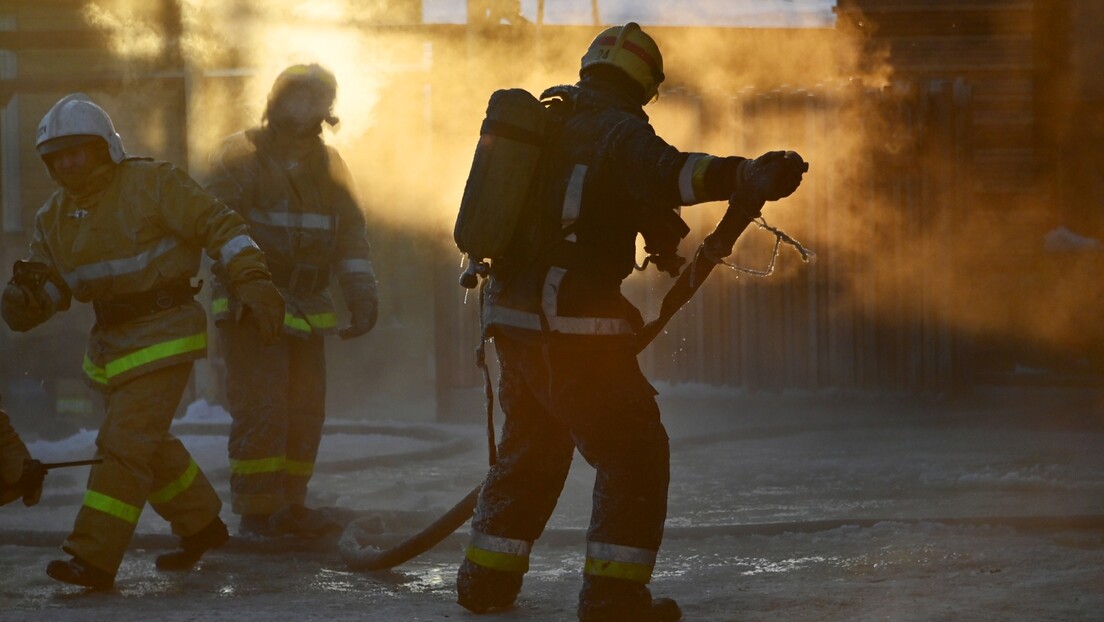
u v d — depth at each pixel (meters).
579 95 11.05
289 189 16.75
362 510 16.70
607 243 10.81
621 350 10.87
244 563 14.59
